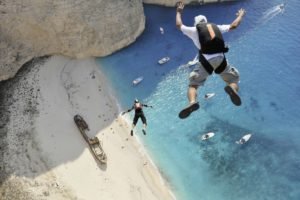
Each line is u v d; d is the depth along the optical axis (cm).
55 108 4822
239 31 5934
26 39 5269
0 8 5006
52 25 5247
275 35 5831
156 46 5741
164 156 4509
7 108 4762
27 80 5091
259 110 4888
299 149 4500
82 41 5422
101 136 4653
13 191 4028
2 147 4356
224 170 4362
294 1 6325
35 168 4212
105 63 5506
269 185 4206
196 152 4534
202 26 1075
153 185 4259
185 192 4209
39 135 4488
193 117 4862
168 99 5091
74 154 4412
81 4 5288
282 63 5431
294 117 4806
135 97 5125
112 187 4200
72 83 5191
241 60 5528
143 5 6297
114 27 5531
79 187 4153
